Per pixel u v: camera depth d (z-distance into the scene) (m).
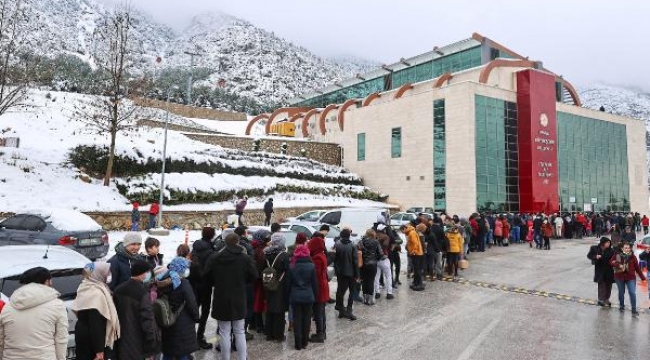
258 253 7.49
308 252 7.08
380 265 10.53
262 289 7.46
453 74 41.09
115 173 23.52
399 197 37.06
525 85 35.53
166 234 18.91
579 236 29.00
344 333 7.66
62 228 11.20
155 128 39.81
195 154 28.97
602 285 10.11
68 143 27.48
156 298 5.02
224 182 27.44
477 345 7.02
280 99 177.00
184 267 5.17
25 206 17.42
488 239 22.91
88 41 187.25
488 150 33.28
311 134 52.56
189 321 5.16
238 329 5.96
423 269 12.72
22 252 6.17
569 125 40.03
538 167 34.84
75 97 44.59
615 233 16.94
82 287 4.30
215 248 7.34
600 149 42.91
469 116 32.31
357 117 42.22
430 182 34.47
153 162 25.08
